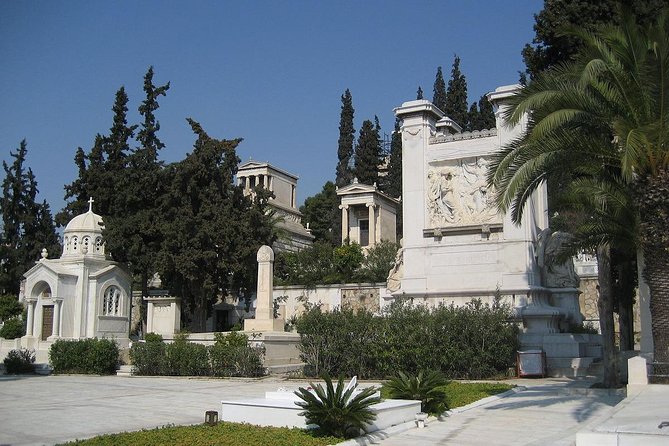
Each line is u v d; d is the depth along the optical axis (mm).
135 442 11281
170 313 36625
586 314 39469
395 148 81750
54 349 32031
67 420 15094
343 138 89875
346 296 45375
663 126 14688
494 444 11953
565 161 16156
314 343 26234
